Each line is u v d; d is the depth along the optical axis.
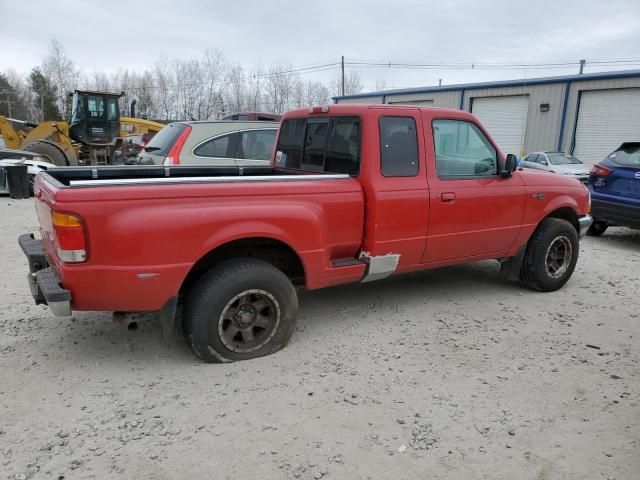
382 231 4.36
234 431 3.04
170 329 3.66
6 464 2.70
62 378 3.58
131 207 3.34
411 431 3.07
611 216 8.29
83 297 3.34
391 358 4.01
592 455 2.88
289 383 3.59
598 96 21.45
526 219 5.37
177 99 52.38
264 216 3.74
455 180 4.79
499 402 3.40
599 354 4.14
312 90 51.12
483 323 4.76
